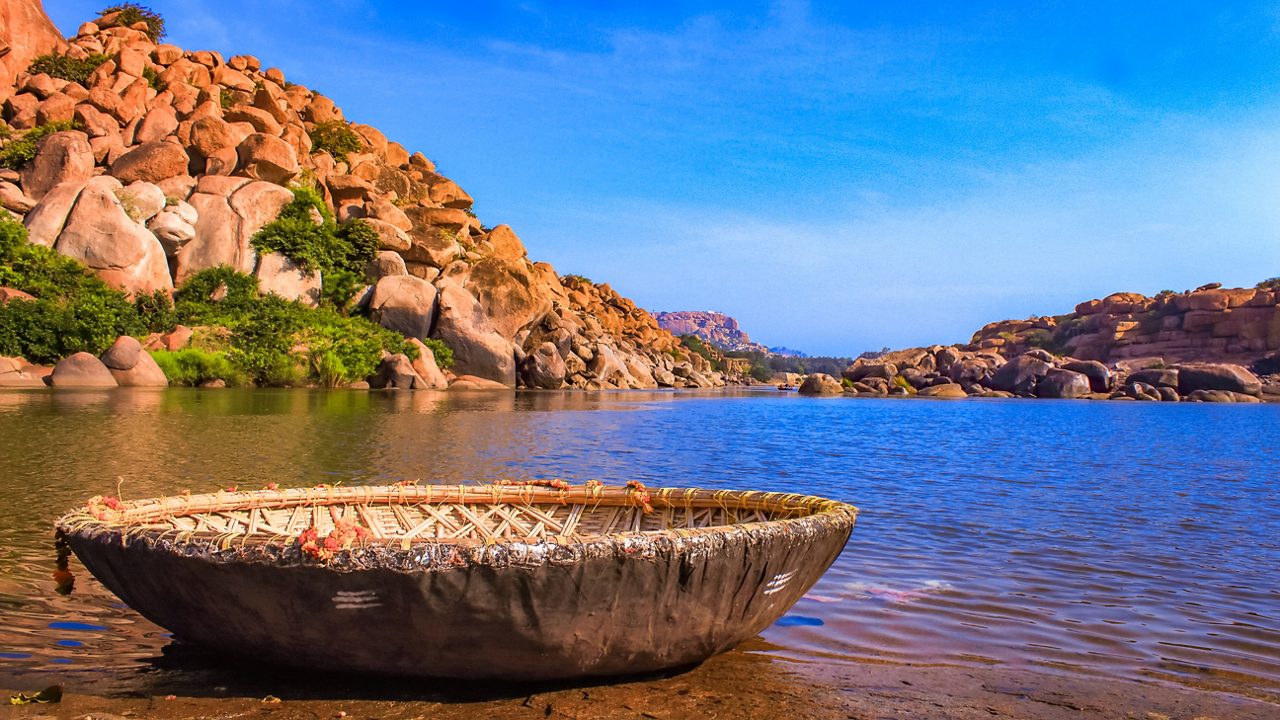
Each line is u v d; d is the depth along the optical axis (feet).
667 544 12.78
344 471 38.70
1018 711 13.10
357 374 127.75
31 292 106.63
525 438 58.59
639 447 55.52
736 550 13.35
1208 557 24.18
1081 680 14.52
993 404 151.43
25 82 168.04
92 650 15.21
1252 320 313.32
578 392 158.81
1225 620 18.08
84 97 164.25
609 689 13.80
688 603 13.32
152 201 129.70
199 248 136.36
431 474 38.81
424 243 164.66
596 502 20.71
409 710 12.84
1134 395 197.67
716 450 55.16
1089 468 48.01
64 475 34.42
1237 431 83.10
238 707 12.85
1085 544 25.82
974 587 20.47
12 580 19.21
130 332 110.42
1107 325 360.89
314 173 168.25
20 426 51.44
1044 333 390.21
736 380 374.43
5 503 28.09
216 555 12.44
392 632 12.51
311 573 12.12
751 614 14.25
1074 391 199.93
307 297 143.74
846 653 15.80
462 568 12.04
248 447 45.98
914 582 20.89
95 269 116.67
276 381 119.85
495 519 20.66
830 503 16.57
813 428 79.10
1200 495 37.06
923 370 221.05
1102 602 19.35
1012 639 16.70
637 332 301.22
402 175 203.72
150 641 15.75
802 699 13.50
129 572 13.48
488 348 154.10
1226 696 13.80
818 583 20.70
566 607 12.59
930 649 16.07
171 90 173.27
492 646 12.75
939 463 49.65
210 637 13.64
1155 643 16.55
